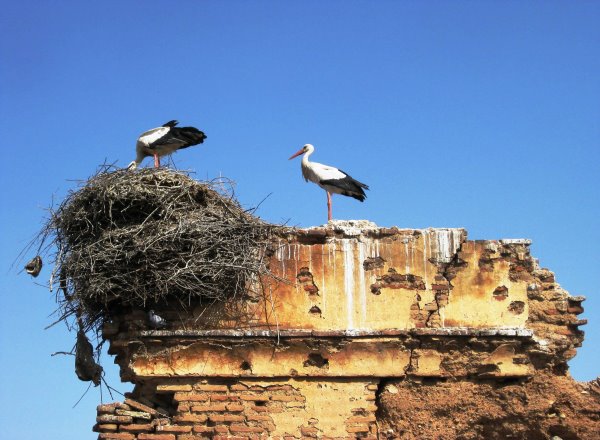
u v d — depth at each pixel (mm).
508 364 12805
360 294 13047
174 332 12703
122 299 12750
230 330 12773
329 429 12617
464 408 12766
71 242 12906
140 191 12547
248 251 12812
